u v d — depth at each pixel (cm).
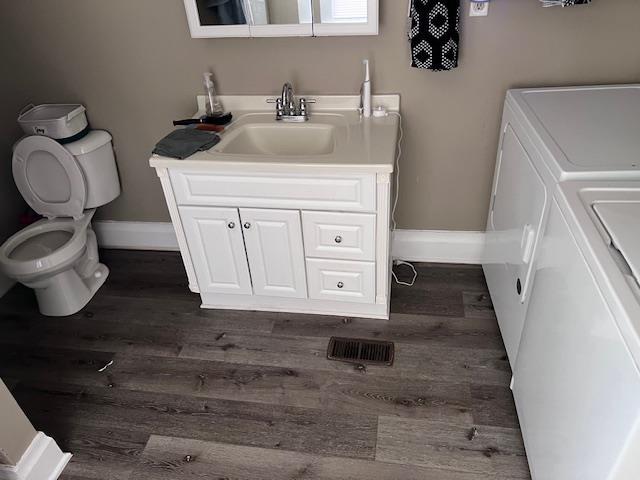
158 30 211
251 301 228
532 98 183
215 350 210
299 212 191
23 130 237
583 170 131
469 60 197
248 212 195
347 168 172
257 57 211
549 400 132
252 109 223
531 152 159
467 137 215
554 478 127
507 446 165
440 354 200
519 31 189
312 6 186
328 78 211
